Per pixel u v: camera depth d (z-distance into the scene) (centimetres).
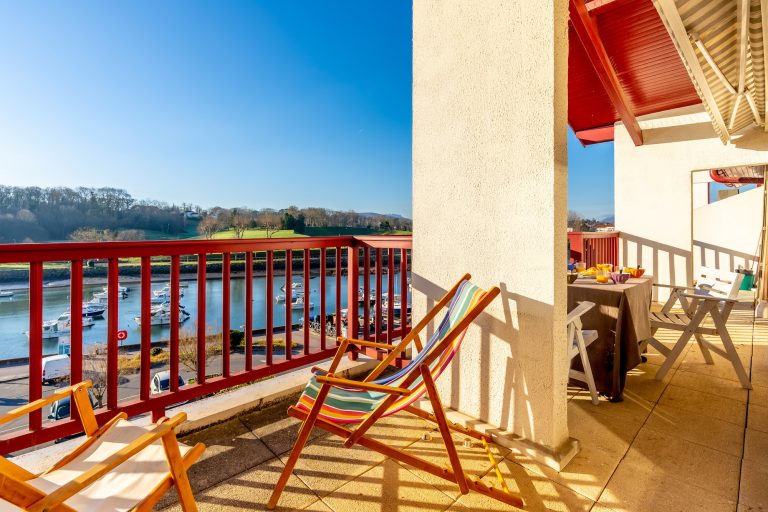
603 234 637
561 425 196
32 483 119
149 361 210
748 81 358
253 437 219
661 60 505
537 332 194
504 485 169
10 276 3522
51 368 1259
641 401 263
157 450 135
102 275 1805
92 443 139
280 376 285
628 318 264
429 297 251
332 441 215
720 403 258
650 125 651
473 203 223
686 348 388
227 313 245
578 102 652
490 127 214
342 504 163
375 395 192
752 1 241
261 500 166
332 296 3169
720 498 164
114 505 111
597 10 423
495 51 210
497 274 212
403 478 181
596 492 169
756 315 548
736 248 1034
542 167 191
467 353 230
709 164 595
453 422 227
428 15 248
